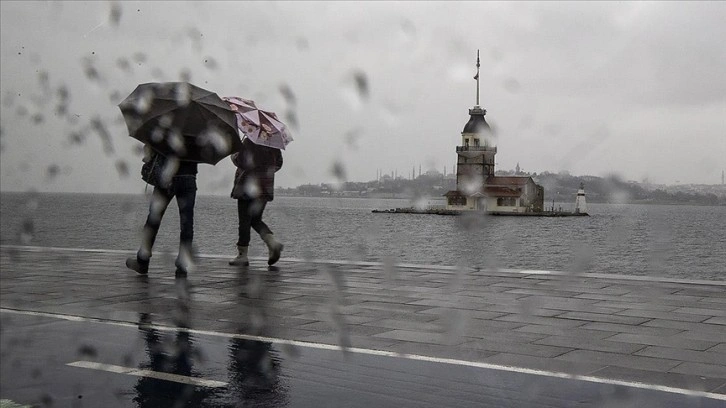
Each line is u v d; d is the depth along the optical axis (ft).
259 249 104.22
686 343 16.49
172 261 37.22
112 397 13.35
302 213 352.49
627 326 18.53
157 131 27.76
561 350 15.90
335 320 19.74
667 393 12.63
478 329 18.29
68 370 15.17
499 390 13.01
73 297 24.18
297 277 29.40
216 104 29.32
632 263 97.86
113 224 191.72
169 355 16.21
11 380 14.47
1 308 22.09
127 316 20.71
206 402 12.90
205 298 23.81
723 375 13.76
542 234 187.32
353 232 162.20
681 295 23.88
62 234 145.79
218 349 16.63
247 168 32.94
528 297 23.58
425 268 32.55
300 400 12.82
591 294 24.21
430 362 15.05
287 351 16.28
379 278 28.94
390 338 17.37
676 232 177.78
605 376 13.75
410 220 269.03
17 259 37.60
